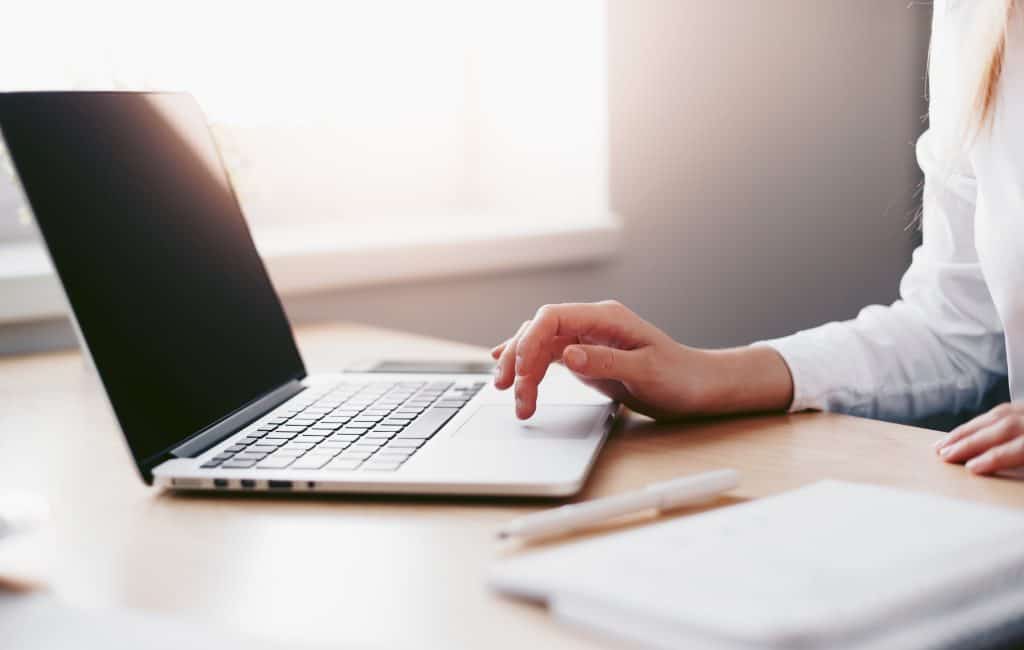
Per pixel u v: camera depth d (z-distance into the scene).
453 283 1.51
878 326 0.85
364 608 0.42
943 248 0.88
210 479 0.57
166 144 0.78
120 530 0.53
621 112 1.63
